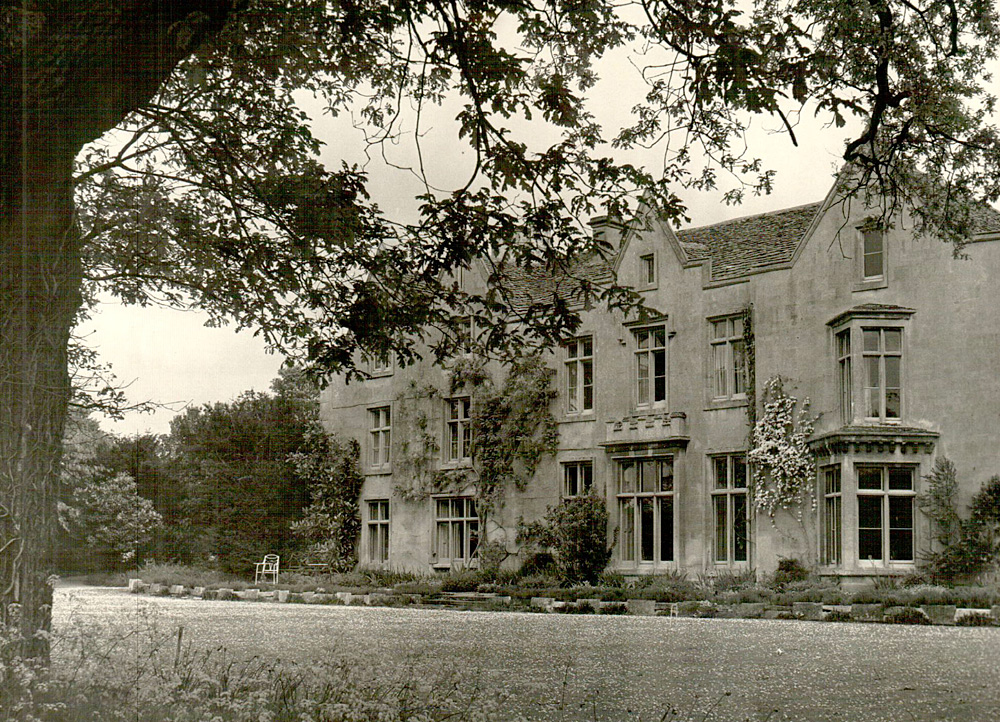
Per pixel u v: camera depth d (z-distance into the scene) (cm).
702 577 2384
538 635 1510
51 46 648
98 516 3991
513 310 998
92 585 3766
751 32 829
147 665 705
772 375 2378
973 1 1020
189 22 675
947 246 2192
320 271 1026
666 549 2528
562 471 2723
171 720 572
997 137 1085
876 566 2147
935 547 2123
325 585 2827
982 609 1769
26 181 695
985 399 2122
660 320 2603
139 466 4050
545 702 830
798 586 2141
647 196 945
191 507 4009
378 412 3244
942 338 2180
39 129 673
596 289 969
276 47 942
